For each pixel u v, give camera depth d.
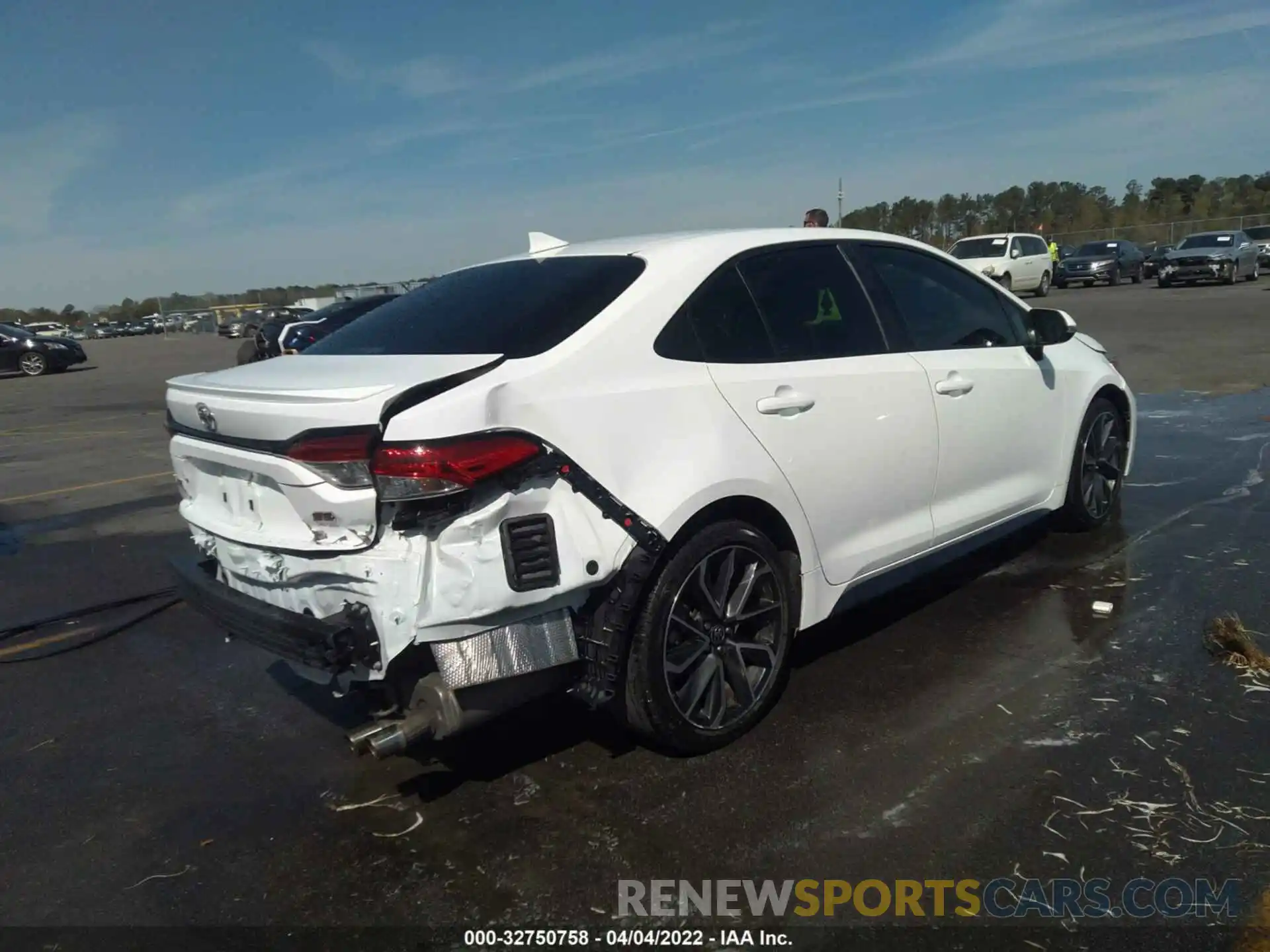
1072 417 4.95
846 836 2.86
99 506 8.14
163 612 5.30
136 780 3.48
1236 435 7.79
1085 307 22.80
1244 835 2.74
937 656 3.98
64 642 4.91
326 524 2.78
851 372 3.70
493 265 3.92
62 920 2.72
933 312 4.27
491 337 3.12
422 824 3.07
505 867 2.82
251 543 3.02
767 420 3.37
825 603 3.71
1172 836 2.75
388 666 2.76
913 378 3.94
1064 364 4.94
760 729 3.50
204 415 3.16
